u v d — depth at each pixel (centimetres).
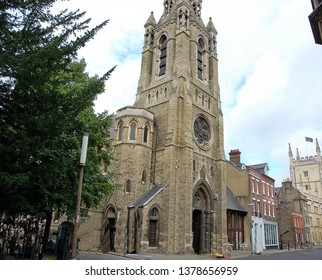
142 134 3741
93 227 3459
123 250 3161
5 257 1609
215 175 4144
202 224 3775
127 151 3638
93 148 2181
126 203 3409
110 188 2345
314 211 8469
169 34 4534
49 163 1234
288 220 6581
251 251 4238
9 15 1099
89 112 2144
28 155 1116
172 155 3531
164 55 4550
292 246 6334
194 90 4197
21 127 1141
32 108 1120
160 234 3278
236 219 4712
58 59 1120
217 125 4416
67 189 1841
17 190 1266
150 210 3278
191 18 4659
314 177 10550
